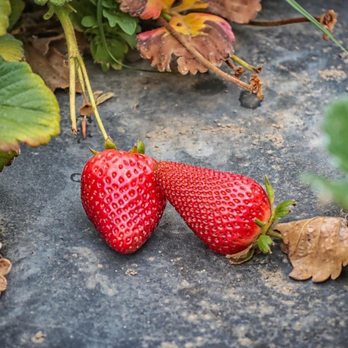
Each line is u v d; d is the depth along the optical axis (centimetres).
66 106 60
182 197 49
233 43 59
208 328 47
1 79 50
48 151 57
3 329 47
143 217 49
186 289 49
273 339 47
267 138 58
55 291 49
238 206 48
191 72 58
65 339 47
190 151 57
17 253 51
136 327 47
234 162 56
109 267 50
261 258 50
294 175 55
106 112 59
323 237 49
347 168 37
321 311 48
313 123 59
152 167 50
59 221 52
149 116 59
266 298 48
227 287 49
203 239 49
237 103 60
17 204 53
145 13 58
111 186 49
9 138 48
